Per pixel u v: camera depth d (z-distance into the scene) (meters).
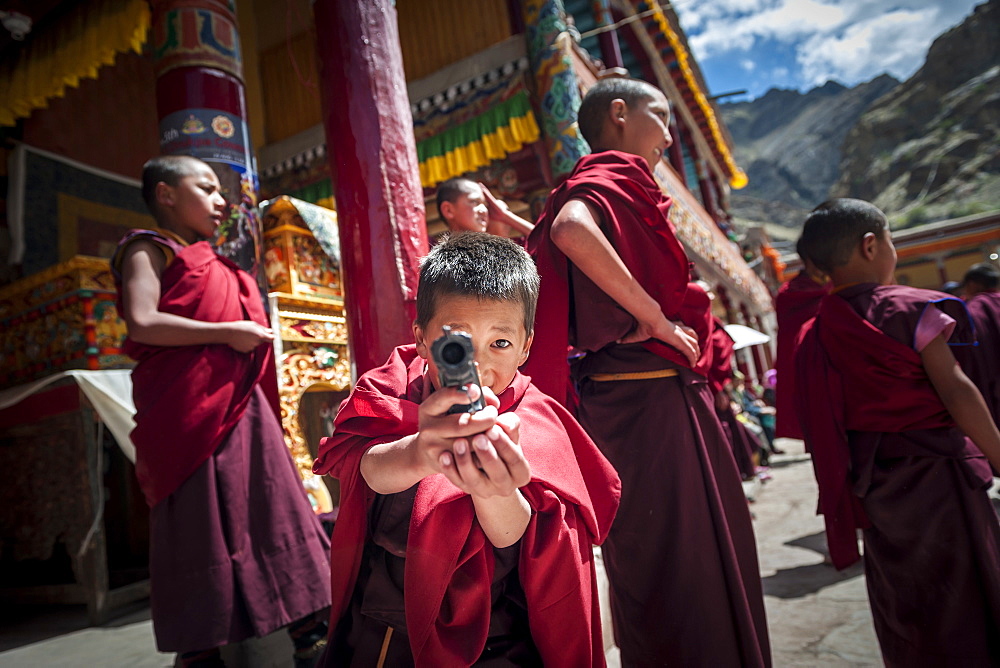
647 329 1.75
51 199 6.46
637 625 1.69
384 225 2.17
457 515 1.05
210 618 1.86
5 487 4.77
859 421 1.95
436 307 1.05
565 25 5.46
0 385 4.90
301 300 3.99
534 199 5.73
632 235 1.79
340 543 1.20
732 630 1.62
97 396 4.19
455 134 5.75
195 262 2.13
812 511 5.37
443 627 1.08
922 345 1.83
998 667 1.70
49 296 4.57
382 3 2.37
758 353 17.58
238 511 2.00
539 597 1.09
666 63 11.45
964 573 1.76
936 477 1.82
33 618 4.41
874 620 1.98
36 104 5.25
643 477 1.73
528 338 1.18
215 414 2.00
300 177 6.77
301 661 2.24
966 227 26.28
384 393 1.18
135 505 6.01
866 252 2.11
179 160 2.32
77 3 4.93
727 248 13.47
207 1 3.22
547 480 1.05
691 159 14.19
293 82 7.02
